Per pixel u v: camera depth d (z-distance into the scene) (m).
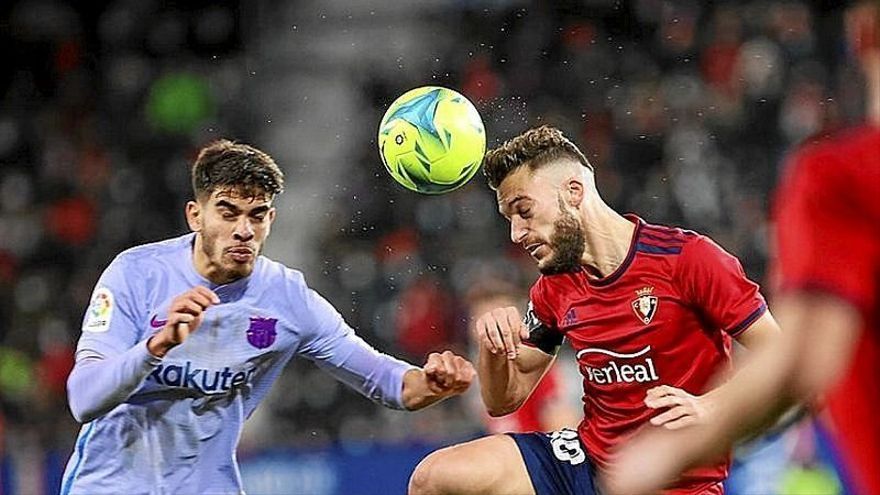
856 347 6.79
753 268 46.94
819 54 53.16
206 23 61.81
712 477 16.62
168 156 56.53
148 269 16.42
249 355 16.64
